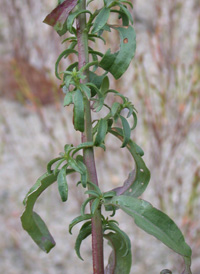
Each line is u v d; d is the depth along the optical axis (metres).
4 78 4.66
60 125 4.40
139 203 0.82
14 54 4.86
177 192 3.69
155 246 3.36
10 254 3.34
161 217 0.81
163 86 3.84
